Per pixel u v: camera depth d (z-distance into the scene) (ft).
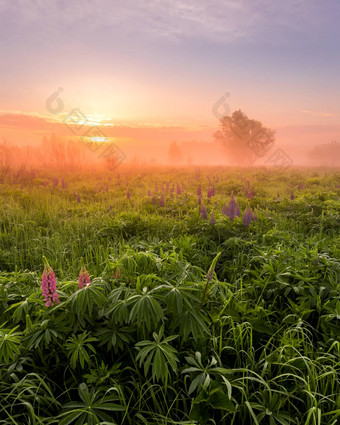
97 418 6.63
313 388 7.92
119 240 20.61
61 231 23.81
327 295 11.71
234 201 22.66
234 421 7.74
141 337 9.14
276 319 11.75
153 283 10.05
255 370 8.68
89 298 8.57
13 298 9.98
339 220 25.75
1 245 21.24
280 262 13.56
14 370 8.15
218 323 10.23
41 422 6.64
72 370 8.82
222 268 16.80
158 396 8.34
